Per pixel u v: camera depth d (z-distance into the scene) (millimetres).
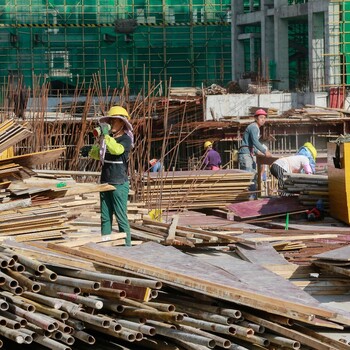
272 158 39219
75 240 24281
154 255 19922
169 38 101688
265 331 16688
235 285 17469
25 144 37594
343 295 22172
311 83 77438
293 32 94125
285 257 24656
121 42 100750
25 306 16016
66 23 99688
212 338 15938
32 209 24250
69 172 31359
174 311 16344
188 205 35062
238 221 32500
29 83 99625
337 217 31812
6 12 99375
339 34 75250
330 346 16094
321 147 61562
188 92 70250
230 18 101625
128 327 16031
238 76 92812
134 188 33344
